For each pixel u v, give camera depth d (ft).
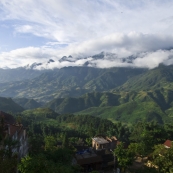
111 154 263.29
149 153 252.21
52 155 183.62
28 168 108.37
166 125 372.58
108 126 584.40
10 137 143.33
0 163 104.01
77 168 167.94
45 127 544.21
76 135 522.88
